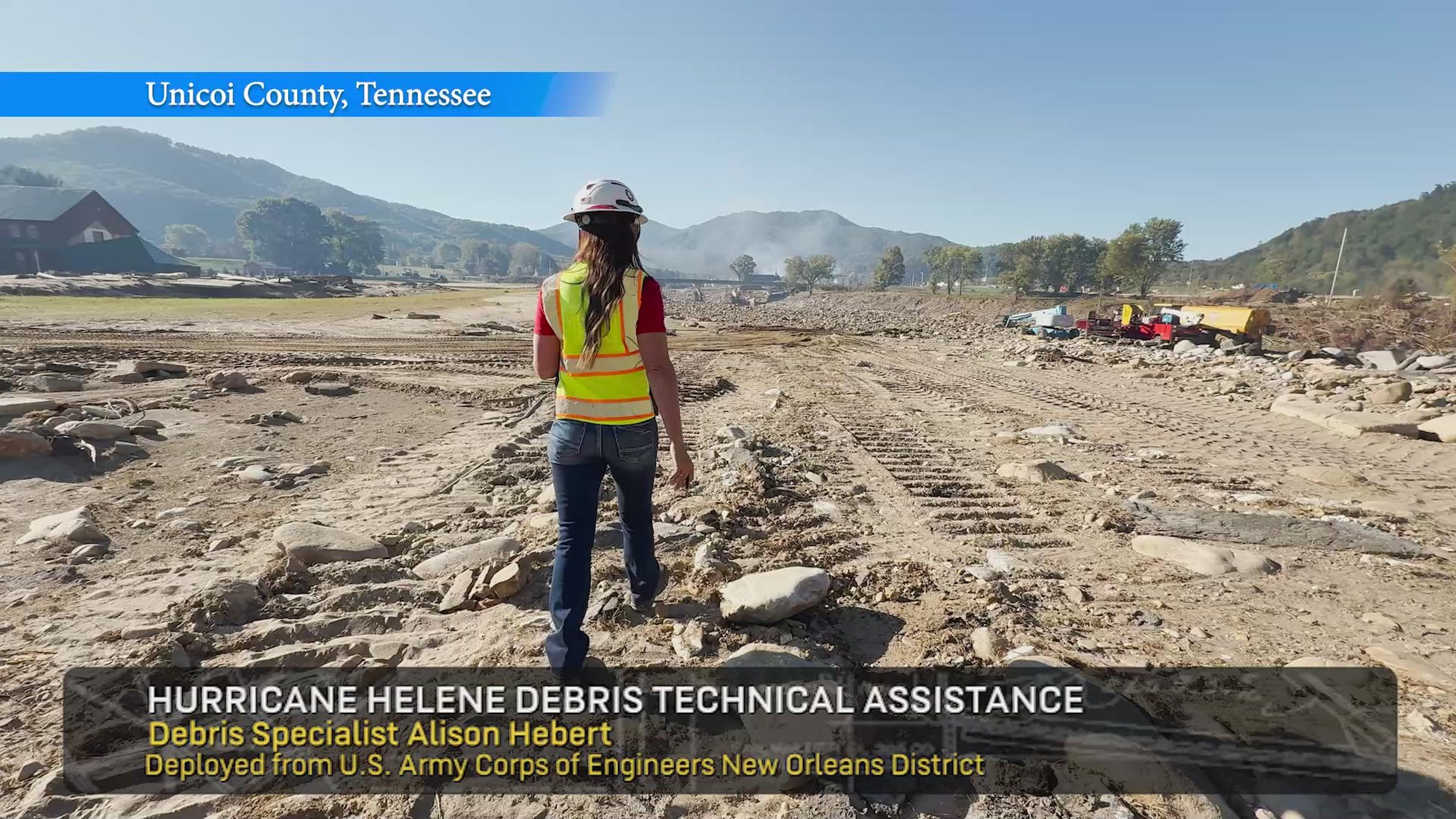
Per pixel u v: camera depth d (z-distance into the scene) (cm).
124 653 246
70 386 787
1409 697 231
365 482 501
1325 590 327
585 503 233
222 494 457
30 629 263
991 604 302
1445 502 499
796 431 755
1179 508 464
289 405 779
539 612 283
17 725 207
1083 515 448
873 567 348
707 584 317
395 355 1397
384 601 296
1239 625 287
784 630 273
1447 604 311
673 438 236
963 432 775
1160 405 1011
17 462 475
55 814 174
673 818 175
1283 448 700
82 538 356
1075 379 1366
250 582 301
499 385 1009
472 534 382
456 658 248
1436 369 1533
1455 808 177
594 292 213
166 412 686
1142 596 318
